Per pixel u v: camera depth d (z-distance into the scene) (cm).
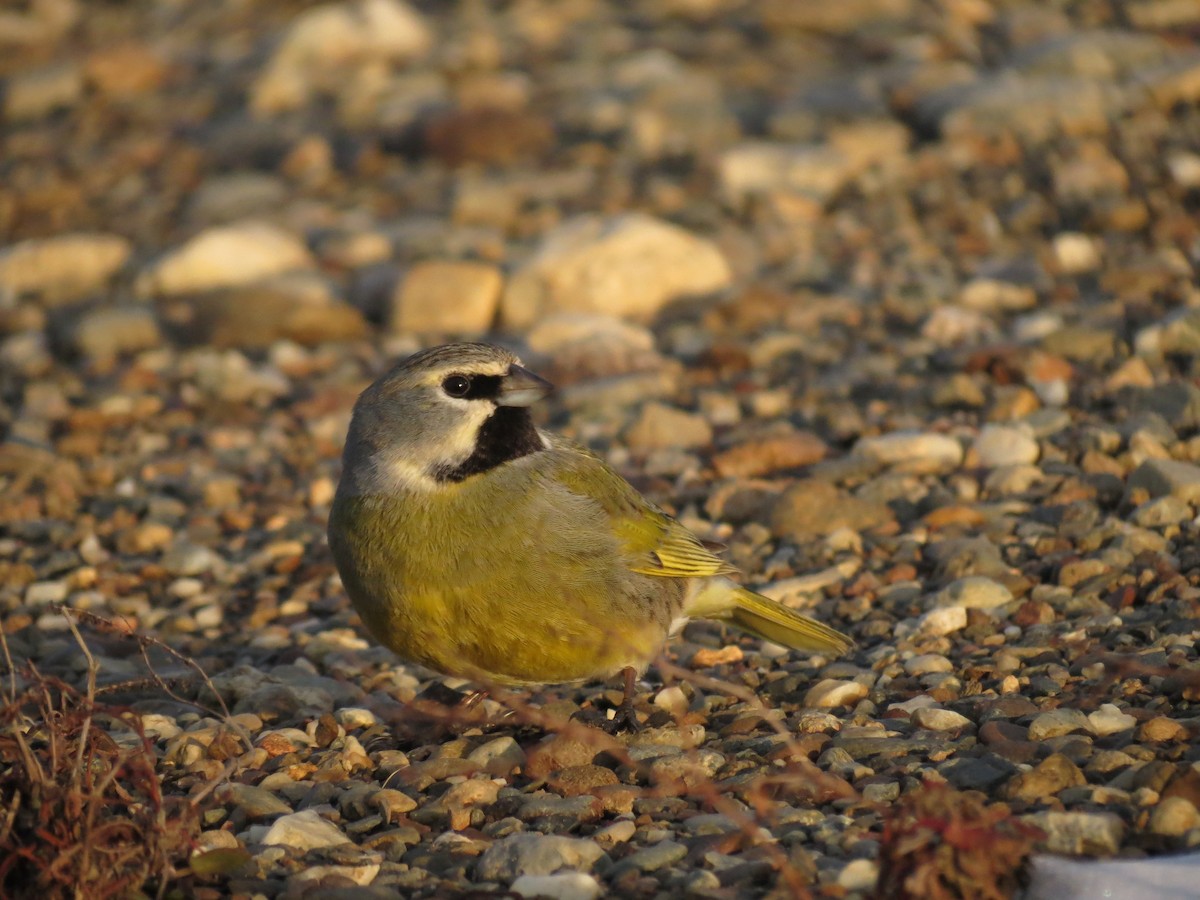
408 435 871
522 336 1711
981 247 1812
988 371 1430
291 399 1630
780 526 1180
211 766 852
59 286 1995
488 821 776
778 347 1588
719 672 977
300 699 958
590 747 834
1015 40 2409
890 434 1301
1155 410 1268
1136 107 2080
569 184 2122
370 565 866
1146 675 849
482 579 852
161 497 1386
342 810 794
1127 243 1764
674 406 1483
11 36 3097
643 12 2816
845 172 2030
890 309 1664
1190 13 2403
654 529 915
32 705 958
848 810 735
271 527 1313
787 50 2552
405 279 1788
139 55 2769
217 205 2191
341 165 2302
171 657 1066
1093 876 635
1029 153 2019
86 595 1187
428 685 977
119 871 679
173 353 1753
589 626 870
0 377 1736
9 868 673
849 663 963
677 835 732
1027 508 1145
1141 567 1004
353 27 2688
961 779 746
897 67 2369
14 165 2470
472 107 2348
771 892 657
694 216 1964
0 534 1319
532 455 895
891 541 1124
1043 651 913
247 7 3131
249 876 710
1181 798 690
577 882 682
